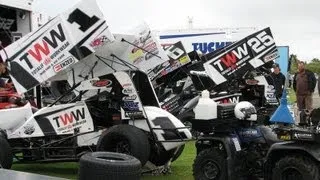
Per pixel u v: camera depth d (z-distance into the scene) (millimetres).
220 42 18906
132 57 8805
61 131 8672
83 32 8031
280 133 6406
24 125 8789
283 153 6445
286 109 6523
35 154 8820
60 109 8711
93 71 8836
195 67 13250
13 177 3340
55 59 8188
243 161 7184
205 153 7242
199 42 19141
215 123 7262
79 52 8062
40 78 8312
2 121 8766
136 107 8352
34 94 10258
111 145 8117
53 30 8156
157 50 8867
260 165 7082
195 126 7461
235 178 7027
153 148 8328
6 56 8453
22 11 12258
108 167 4379
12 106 10430
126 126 8062
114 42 8562
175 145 8352
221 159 7070
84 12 7973
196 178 7305
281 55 15984
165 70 13055
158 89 12930
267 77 12516
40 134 8719
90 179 4379
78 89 8758
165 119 8430
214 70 11812
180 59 13172
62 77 9023
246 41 11820
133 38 8703
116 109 8664
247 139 7301
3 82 10906
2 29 12297
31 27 12320
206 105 7312
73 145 8641
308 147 6133
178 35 19125
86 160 4422
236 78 11945
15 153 8961
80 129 8633
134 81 8891
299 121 6668
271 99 12453
